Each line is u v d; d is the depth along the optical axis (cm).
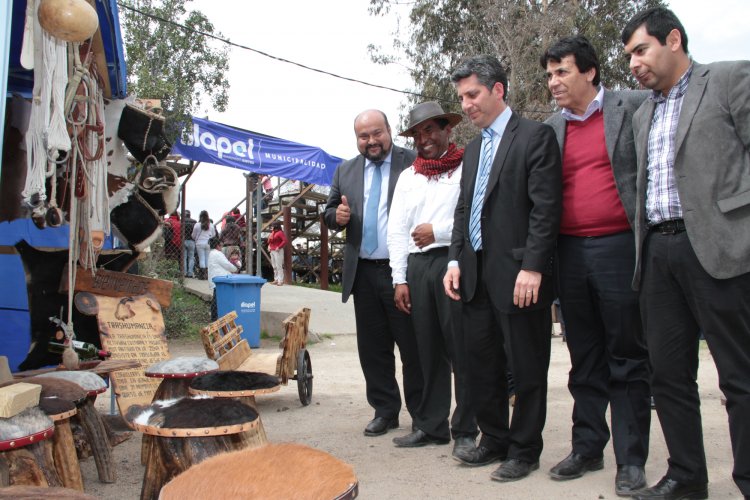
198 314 1219
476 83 370
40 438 242
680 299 315
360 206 480
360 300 485
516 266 358
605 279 347
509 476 365
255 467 158
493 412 394
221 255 1162
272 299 1363
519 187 358
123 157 530
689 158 296
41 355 515
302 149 1400
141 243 554
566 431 481
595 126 355
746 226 286
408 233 446
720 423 496
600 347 371
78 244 434
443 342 439
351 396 651
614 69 2284
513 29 2267
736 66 291
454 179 424
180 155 1224
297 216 1959
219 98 1324
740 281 288
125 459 431
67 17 319
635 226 324
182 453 254
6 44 269
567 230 360
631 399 351
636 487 336
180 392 396
